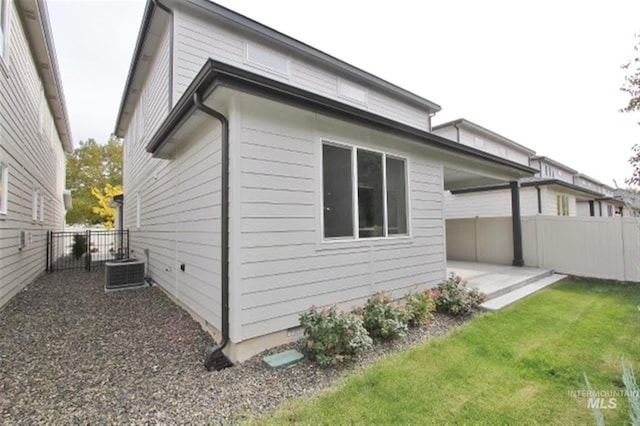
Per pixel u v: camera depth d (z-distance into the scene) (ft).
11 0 18.58
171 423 7.59
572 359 10.90
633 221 24.56
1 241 17.42
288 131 12.57
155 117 23.31
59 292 22.45
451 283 17.47
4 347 12.34
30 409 8.19
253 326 11.18
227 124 11.47
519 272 26.30
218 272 12.39
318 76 26.25
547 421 7.65
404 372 10.00
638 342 12.35
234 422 7.58
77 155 83.92
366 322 12.85
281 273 12.03
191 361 11.03
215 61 9.63
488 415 7.87
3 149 17.57
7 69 17.79
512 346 12.03
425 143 18.24
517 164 26.73
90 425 7.53
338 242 14.06
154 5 19.01
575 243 27.35
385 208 16.42
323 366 10.48
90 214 79.41
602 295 20.26
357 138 15.21
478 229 34.01
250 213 11.31
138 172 31.60
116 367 10.60
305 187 12.97
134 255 34.47
